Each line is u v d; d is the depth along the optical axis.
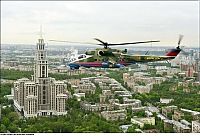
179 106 132.50
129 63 79.69
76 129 103.69
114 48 78.31
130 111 129.12
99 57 78.25
